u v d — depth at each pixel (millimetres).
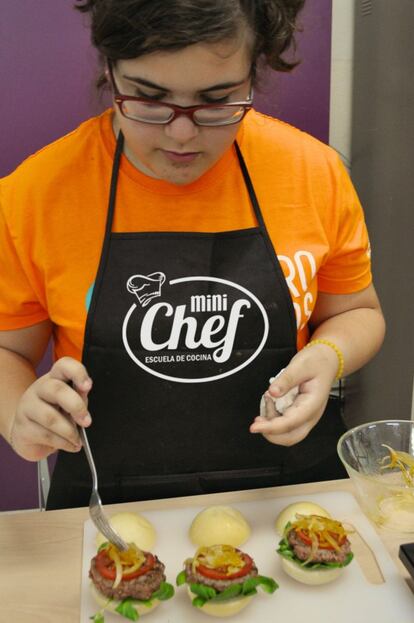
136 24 660
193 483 1091
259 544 906
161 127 787
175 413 1055
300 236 1056
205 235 1024
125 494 1092
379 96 1688
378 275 1825
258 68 834
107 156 1013
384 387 1846
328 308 1192
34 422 844
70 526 938
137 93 761
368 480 863
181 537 919
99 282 1010
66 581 838
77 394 831
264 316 1037
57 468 1123
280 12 754
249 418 1073
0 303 1049
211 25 658
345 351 1049
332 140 1887
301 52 1697
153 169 880
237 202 1040
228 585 786
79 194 1008
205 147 826
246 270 1034
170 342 1026
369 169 1798
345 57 1789
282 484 1118
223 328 1032
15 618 782
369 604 805
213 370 1043
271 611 800
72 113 1647
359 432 948
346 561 833
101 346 1019
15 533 922
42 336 1111
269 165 1057
